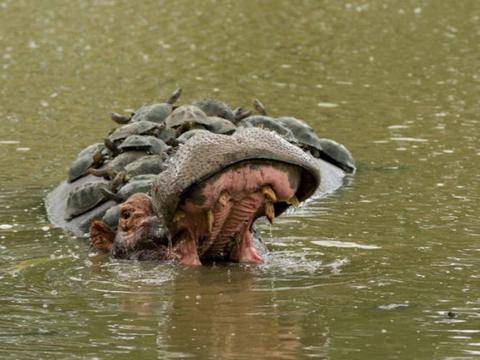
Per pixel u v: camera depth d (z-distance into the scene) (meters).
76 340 27.19
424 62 80.50
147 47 88.62
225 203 30.69
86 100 68.94
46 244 37.41
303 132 48.62
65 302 30.58
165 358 25.80
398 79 74.25
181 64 81.31
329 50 86.19
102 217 38.78
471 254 34.69
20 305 30.31
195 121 42.66
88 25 99.44
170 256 34.19
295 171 30.86
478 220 39.06
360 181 46.34
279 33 94.31
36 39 92.62
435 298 30.12
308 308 29.47
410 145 54.03
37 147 55.56
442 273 32.62
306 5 109.38
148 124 42.47
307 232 38.00
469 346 26.22
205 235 32.38
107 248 36.06
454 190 43.97
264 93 70.25
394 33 93.38
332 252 35.34
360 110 64.06
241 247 33.84
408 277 32.25
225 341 26.94
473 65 79.12
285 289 31.27
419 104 65.44
